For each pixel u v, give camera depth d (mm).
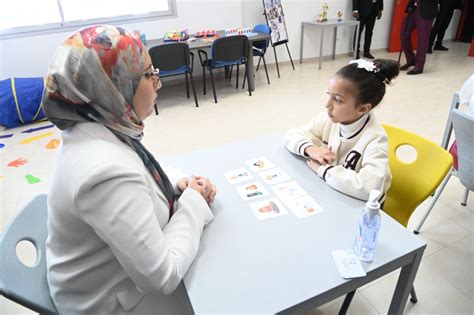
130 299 819
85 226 725
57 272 801
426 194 1176
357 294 1517
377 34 6398
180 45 3775
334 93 1139
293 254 832
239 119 3590
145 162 873
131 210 678
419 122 3266
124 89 734
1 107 3596
